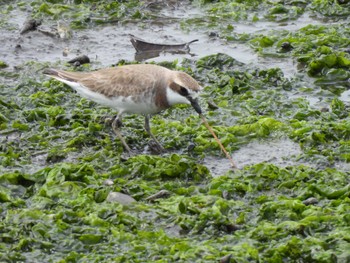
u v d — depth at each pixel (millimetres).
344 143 15953
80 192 13875
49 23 22359
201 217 13094
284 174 14562
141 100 15539
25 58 20422
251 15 23156
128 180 14625
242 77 19297
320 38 21078
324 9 23078
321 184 14172
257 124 16688
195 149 16000
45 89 18594
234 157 15867
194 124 17094
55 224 12906
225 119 17406
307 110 17562
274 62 20406
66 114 17188
